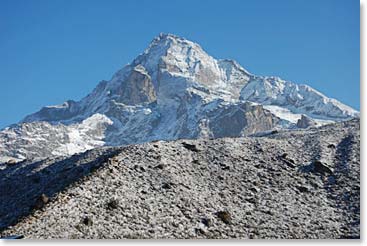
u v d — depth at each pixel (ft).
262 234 188.14
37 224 170.40
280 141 273.13
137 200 195.11
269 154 253.85
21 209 199.62
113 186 200.44
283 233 189.67
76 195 189.98
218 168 235.81
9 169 272.31
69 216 177.27
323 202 216.74
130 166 220.43
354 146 260.62
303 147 266.36
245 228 191.62
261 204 211.82
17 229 166.91
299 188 225.97
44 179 238.07
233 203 209.97
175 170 224.74
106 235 169.89
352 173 234.79
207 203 204.64
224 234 184.85
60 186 210.59
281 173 236.63
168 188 208.33
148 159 229.04
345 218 203.92
